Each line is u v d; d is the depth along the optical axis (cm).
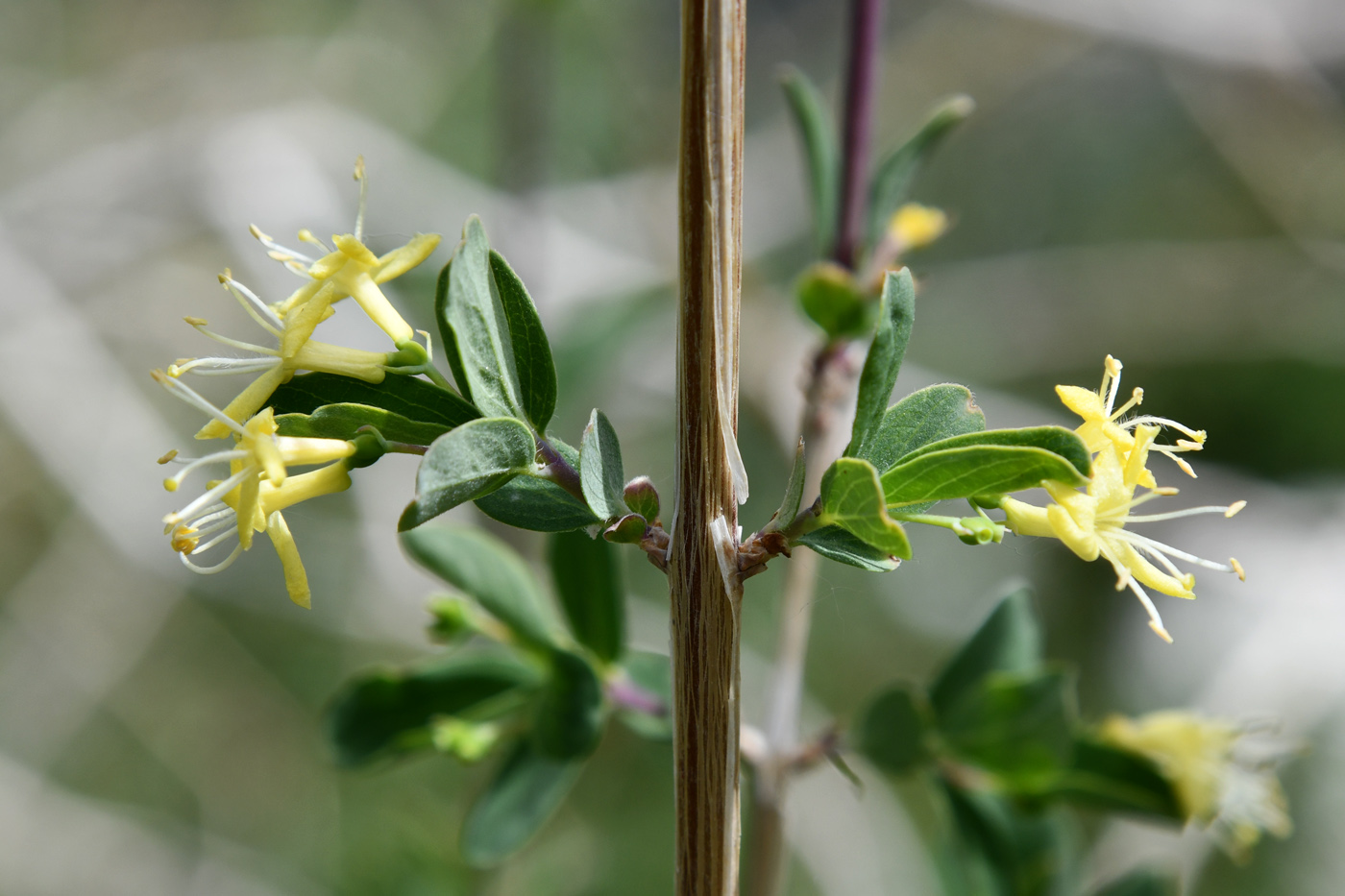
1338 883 424
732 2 109
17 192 498
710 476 116
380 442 127
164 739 532
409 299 424
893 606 556
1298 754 226
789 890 438
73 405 463
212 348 520
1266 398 578
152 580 509
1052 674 208
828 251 249
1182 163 625
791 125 530
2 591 545
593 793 427
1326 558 448
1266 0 473
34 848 469
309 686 539
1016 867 229
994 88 611
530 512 125
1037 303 562
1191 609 488
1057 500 119
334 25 652
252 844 510
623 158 603
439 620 217
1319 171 563
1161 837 329
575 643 216
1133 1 467
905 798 496
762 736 220
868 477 107
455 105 615
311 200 474
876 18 244
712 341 113
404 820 336
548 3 414
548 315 411
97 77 610
